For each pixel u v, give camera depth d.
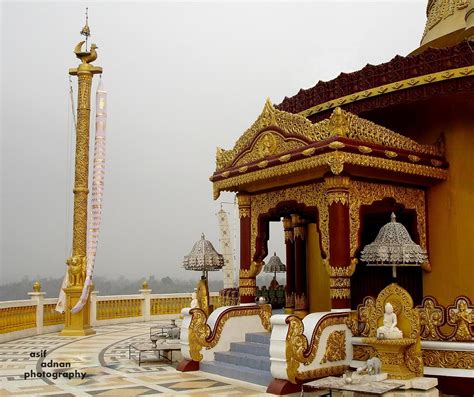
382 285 13.27
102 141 18.81
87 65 21.59
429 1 15.73
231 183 12.45
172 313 27.16
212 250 15.48
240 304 13.05
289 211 12.16
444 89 10.95
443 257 11.61
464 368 9.12
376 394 8.34
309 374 9.66
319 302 15.16
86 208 21.06
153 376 11.68
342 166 9.74
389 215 12.91
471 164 11.50
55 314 22.11
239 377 10.92
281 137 11.22
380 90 11.63
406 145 11.10
